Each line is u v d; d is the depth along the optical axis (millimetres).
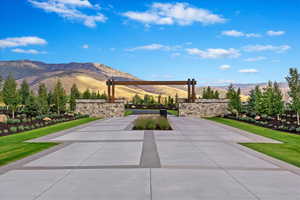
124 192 6266
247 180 7301
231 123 27094
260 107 29812
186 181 7156
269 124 24828
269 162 9648
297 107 22906
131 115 41375
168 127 21266
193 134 18109
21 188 6625
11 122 24750
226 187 6672
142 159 10023
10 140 15766
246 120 29438
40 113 33469
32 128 22984
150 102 88688
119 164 9203
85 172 8133
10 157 10680
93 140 15320
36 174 7934
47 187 6684
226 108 39406
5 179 7422
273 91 29312
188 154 11062
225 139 15867
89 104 38688
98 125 24938
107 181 7160
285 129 20969
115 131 19844
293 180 7336
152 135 17484
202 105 39406
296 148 12969
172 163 9359
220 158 10289
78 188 6582
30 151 11984
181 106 39500
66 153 11352
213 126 23844
